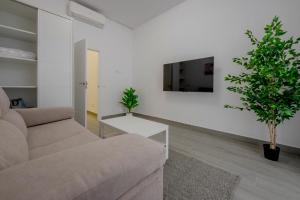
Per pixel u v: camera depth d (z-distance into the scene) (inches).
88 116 170.1
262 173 60.2
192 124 124.1
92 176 16.9
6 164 20.1
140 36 168.7
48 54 93.7
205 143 91.4
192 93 123.4
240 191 49.9
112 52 161.6
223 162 68.4
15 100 90.4
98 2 125.3
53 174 15.9
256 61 67.9
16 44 96.3
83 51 112.6
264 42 66.7
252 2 90.4
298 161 70.1
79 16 125.9
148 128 70.6
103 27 150.3
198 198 45.9
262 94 67.3
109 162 19.5
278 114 66.4
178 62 125.3
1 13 90.4
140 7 133.6
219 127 107.7
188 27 123.6
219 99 107.0
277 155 69.5
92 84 179.5
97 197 17.1
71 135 54.8
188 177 56.4
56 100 97.9
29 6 86.5
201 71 110.2
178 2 126.8
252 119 92.4
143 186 26.0
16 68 96.3
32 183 14.4
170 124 137.3
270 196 47.7
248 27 92.4
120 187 20.0
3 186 13.8
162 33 145.2
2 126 31.3
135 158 22.3
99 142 25.2
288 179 56.6
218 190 49.5
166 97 145.0
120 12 141.8
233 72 99.4
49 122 67.1
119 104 171.9
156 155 25.8
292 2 77.9
